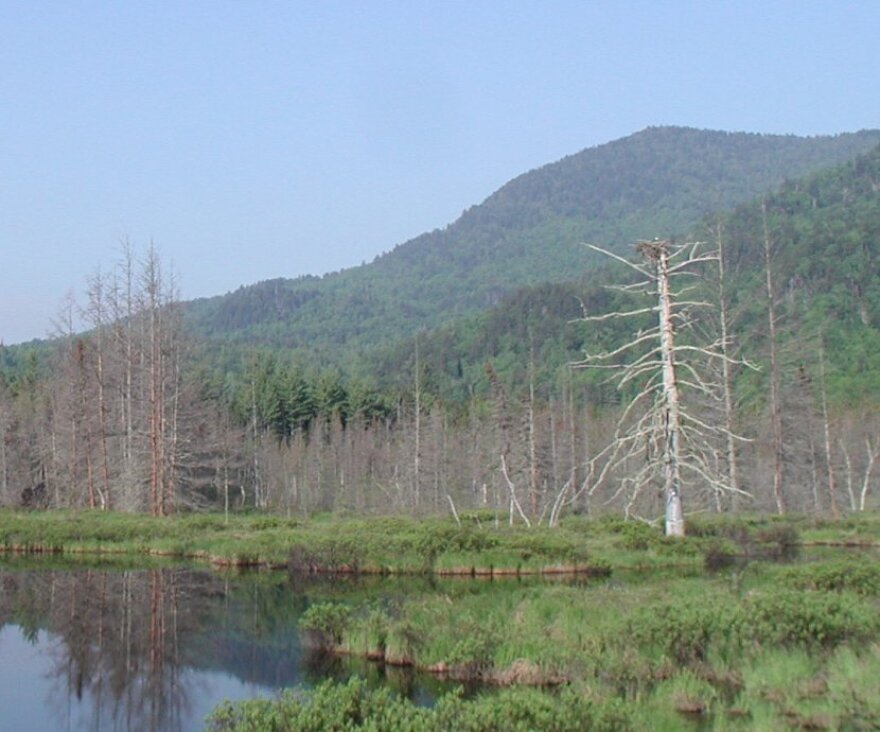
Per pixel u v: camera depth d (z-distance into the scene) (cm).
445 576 2820
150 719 1478
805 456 5062
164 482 4984
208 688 1630
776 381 4288
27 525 3962
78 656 1905
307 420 9769
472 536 2988
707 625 1448
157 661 1838
